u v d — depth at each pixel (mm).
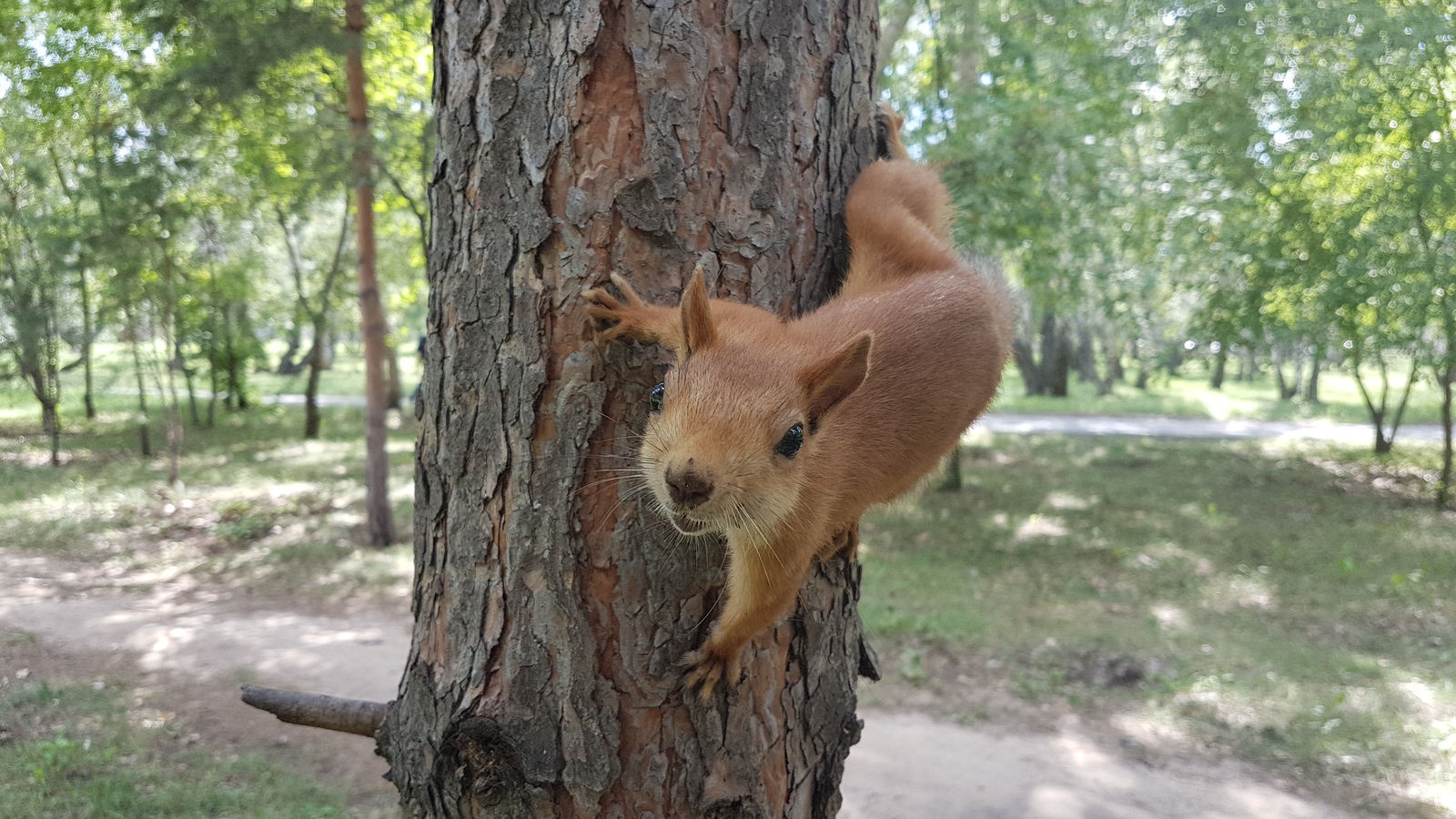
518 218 277
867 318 296
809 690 304
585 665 274
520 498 279
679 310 268
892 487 319
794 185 296
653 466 249
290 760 778
